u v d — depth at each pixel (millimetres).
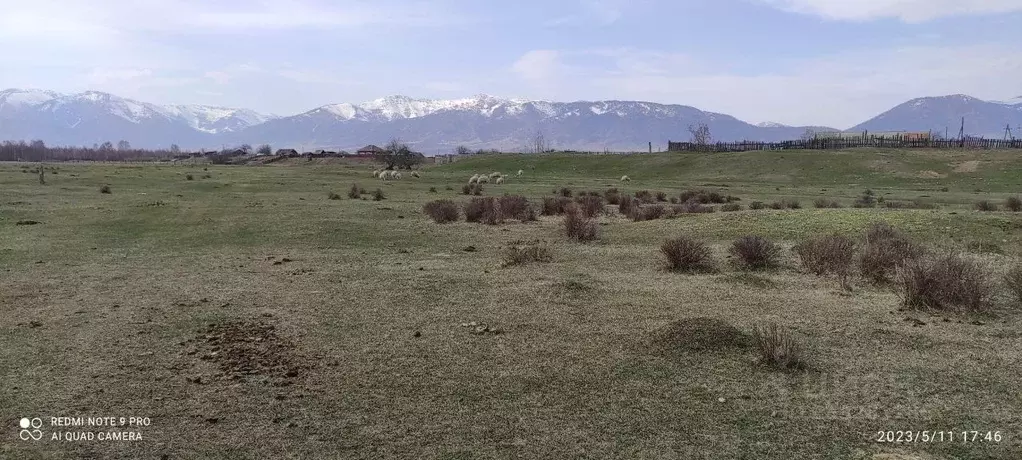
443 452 5520
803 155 78062
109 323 9336
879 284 12031
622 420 6137
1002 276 12039
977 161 68500
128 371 7355
